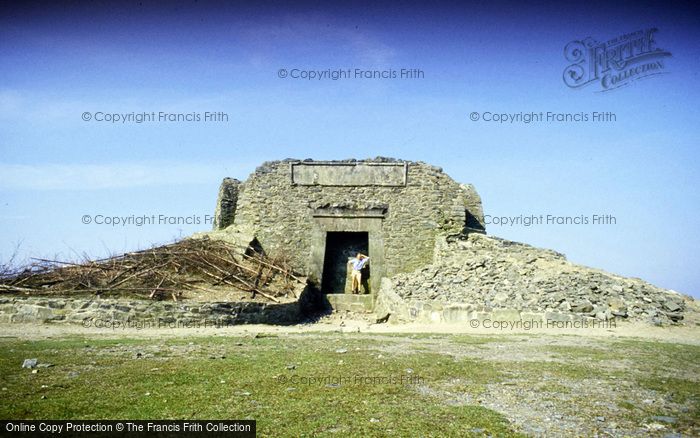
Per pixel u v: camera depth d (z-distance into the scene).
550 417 9.37
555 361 13.76
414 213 30.42
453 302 23.06
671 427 8.95
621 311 20.97
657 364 13.48
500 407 9.91
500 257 27.03
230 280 25.75
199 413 9.30
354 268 30.03
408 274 28.14
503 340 17.33
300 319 25.77
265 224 30.47
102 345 15.61
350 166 30.86
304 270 29.77
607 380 11.80
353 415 9.34
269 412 9.42
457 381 11.63
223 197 33.81
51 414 9.12
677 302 22.47
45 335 18.28
